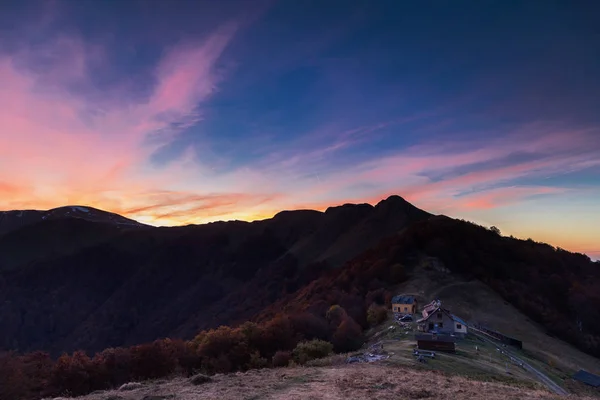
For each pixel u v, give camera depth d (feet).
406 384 87.40
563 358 240.73
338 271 565.12
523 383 120.26
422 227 534.78
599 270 547.49
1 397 188.03
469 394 80.02
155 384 93.76
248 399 74.79
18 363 216.13
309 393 78.33
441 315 221.25
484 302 331.16
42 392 187.83
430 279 386.73
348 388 82.58
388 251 498.28
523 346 237.04
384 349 165.37
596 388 179.63
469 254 456.86
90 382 189.78
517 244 552.41
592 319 362.53
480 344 203.62
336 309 310.86
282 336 233.14
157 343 203.82
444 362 136.56
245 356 210.79
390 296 344.08
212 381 92.89
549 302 391.24
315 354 176.65
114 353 206.08
